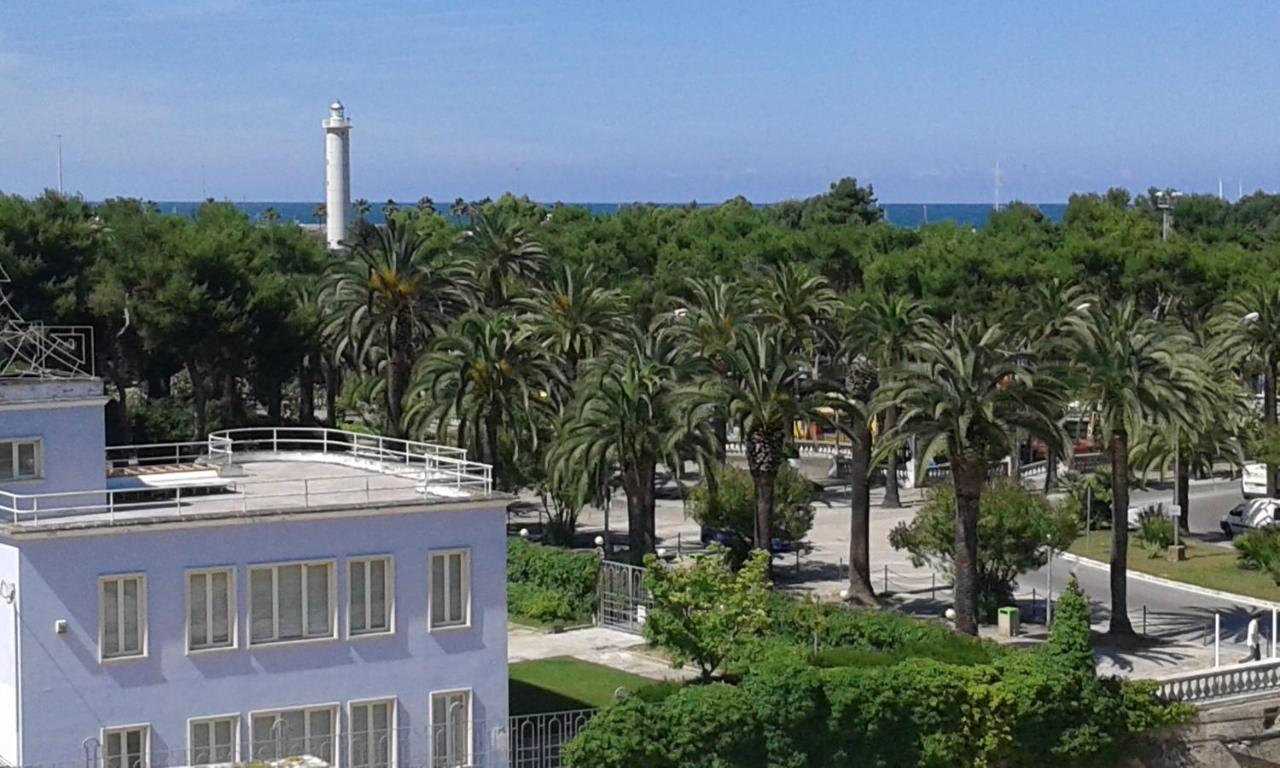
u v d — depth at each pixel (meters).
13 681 37.19
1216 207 180.00
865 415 64.12
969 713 45.59
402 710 41.25
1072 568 75.06
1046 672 46.81
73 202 101.12
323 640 40.19
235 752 39.25
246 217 121.56
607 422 63.38
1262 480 91.38
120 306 90.06
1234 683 50.19
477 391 69.56
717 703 42.53
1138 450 79.06
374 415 98.69
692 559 51.72
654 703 42.75
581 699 49.56
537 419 72.94
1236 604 67.69
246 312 91.56
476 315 74.00
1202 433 73.06
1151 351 60.47
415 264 79.75
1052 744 46.69
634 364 65.25
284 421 96.88
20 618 36.94
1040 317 86.94
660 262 129.75
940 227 132.00
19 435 42.75
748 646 47.78
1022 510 62.97
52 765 37.25
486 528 42.16
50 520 38.91
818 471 103.25
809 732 43.62
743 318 72.56
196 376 93.44
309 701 40.12
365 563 40.75
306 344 93.69
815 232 131.62
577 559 61.59
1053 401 56.41
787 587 69.19
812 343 81.81
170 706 38.56
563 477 68.88
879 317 75.19
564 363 78.19
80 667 37.53
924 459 54.16
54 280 90.69
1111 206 150.00
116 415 91.31
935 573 69.00
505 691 42.47
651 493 65.62
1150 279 114.31
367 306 79.38
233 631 39.25
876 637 51.06
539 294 84.69
